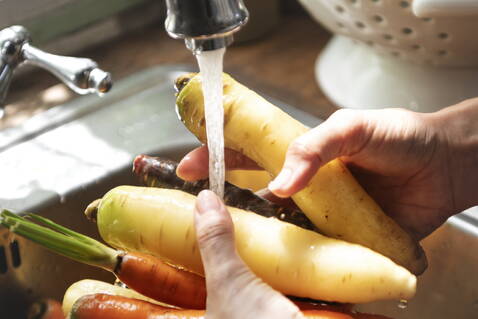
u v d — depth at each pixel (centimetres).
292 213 64
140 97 93
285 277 59
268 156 62
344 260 58
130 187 62
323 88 97
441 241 74
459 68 88
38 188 80
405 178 69
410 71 89
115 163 83
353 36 90
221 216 56
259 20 108
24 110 95
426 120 67
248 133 61
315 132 61
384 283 58
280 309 54
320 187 61
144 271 63
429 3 74
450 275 74
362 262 58
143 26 113
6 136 88
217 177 62
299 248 59
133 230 61
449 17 75
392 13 82
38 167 83
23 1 92
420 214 71
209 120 59
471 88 88
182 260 61
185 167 65
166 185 66
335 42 99
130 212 61
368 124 63
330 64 98
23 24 92
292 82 99
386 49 88
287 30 111
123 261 63
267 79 100
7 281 73
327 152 60
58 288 76
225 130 62
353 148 64
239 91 62
